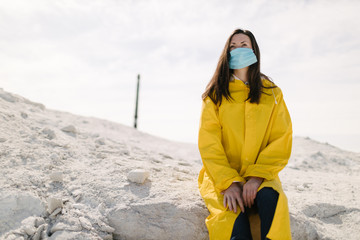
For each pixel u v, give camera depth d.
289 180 4.23
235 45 2.41
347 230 2.69
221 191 2.13
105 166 3.12
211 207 2.11
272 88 2.38
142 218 2.28
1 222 2.07
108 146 4.10
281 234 1.76
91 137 4.41
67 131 4.21
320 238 2.44
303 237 2.41
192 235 2.24
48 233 2.08
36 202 2.28
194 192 2.69
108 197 2.47
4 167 2.60
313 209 2.91
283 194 1.87
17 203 2.21
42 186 2.54
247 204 1.99
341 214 2.94
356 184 4.12
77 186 2.63
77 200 2.46
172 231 2.23
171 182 2.94
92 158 3.36
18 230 2.03
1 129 3.29
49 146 3.32
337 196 3.46
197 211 2.34
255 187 1.95
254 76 2.32
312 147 8.36
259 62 2.39
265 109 2.26
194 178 3.27
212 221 1.99
